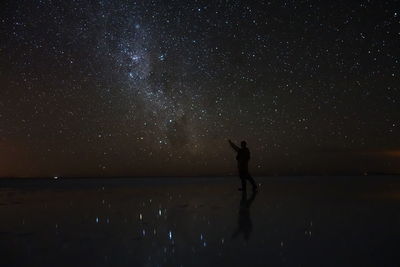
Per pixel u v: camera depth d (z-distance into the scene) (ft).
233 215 15.88
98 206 19.58
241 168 27.32
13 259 9.16
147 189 30.89
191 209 17.94
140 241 11.03
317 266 8.33
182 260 8.95
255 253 9.51
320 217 15.08
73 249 10.11
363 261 8.65
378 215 15.48
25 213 17.12
